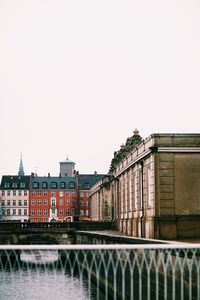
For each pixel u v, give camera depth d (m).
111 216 72.50
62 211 141.50
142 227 42.31
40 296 19.83
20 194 142.88
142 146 43.09
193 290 17.41
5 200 143.00
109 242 36.12
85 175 145.12
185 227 37.00
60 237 65.25
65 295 20.88
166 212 37.28
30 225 65.12
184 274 18.47
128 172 53.03
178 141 37.91
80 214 140.75
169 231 36.81
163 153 37.91
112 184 71.25
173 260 19.48
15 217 142.12
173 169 37.75
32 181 143.25
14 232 64.75
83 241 54.97
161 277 20.91
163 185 37.56
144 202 42.12
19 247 11.12
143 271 22.89
